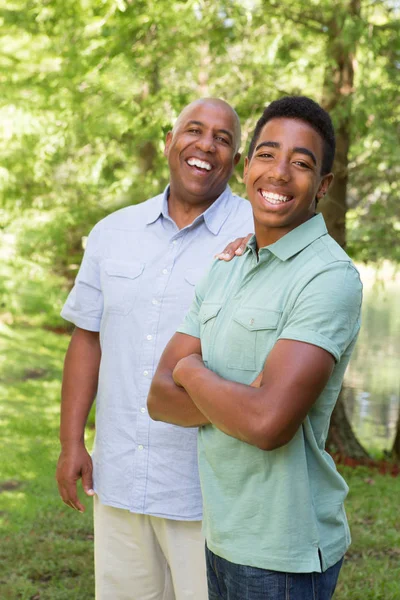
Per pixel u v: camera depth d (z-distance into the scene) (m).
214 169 2.51
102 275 2.57
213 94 6.70
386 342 16.58
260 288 1.74
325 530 1.71
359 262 7.43
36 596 4.05
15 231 10.55
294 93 6.65
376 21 6.73
